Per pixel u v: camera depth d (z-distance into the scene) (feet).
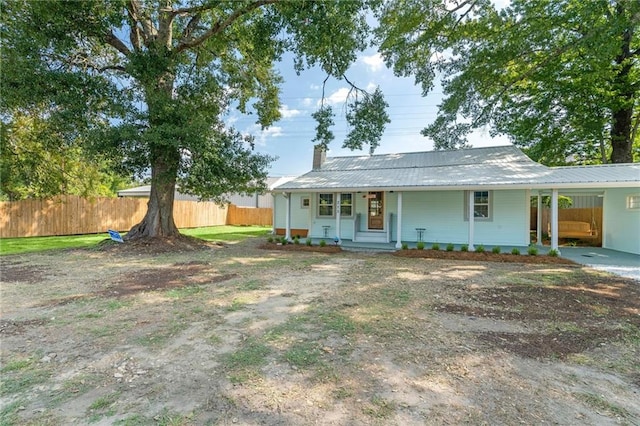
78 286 20.56
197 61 44.86
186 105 36.09
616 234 37.29
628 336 12.49
